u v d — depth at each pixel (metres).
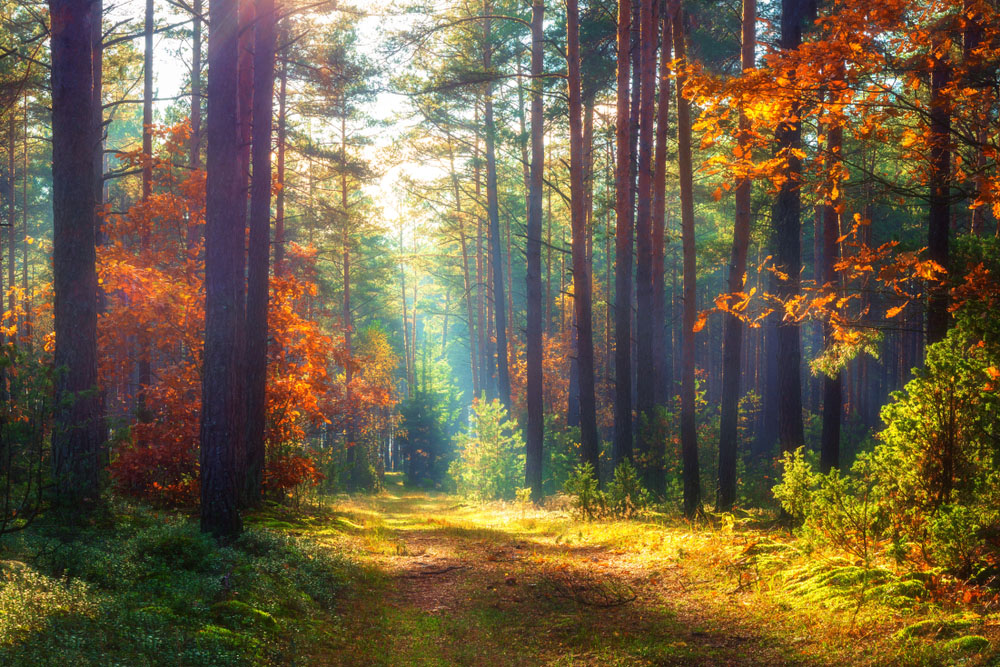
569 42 20.67
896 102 6.18
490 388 44.81
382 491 39.44
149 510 13.14
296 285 18.08
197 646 5.59
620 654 6.61
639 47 23.62
